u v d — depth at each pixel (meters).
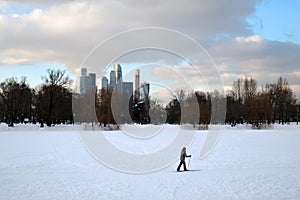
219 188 14.93
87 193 13.95
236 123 77.56
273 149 30.92
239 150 30.05
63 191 14.27
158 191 14.34
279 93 94.06
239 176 17.72
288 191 14.38
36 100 85.56
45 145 33.44
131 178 17.17
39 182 16.02
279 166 21.23
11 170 19.34
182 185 15.52
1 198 13.11
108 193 13.96
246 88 83.94
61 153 26.97
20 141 38.16
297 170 19.64
